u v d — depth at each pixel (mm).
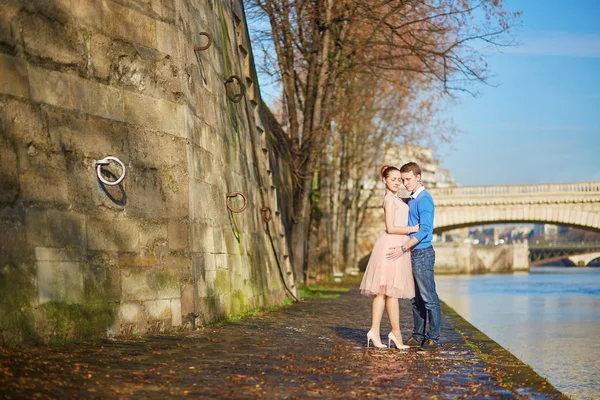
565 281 69250
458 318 15039
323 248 36344
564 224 71500
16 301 7133
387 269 9141
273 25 23312
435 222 71312
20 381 5391
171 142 9719
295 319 13344
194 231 10062
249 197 15148
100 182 8523
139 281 8906
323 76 23219
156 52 9602
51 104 7941
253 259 14922
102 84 8719
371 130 45188
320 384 6227
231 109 13828
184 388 5750
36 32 7836
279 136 28016
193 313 9875
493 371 7250
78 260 8039
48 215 7715
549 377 11789
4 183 7234
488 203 70000
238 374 6504
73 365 6336
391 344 9719
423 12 20953
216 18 13094
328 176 36031
